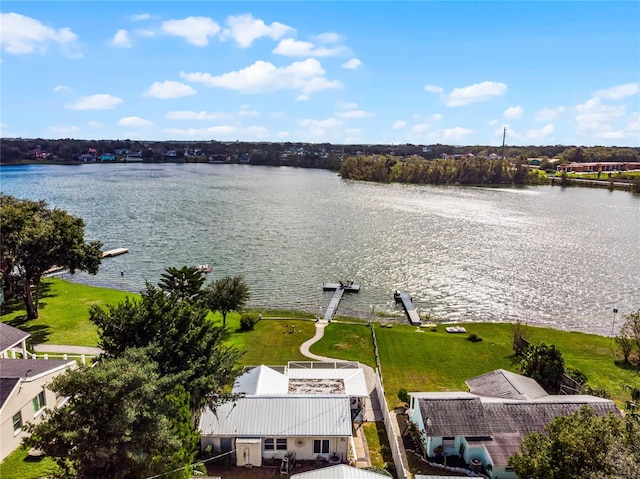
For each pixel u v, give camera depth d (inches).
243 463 1105.4
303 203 5816.9
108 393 746.2
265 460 1127.6
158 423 788.0
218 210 5236.2
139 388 774.5
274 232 4124.0
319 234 4060.0
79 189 6993.1
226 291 1964.8
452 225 4510.3
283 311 2356.1
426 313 2377.0
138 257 3329.2
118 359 831.7
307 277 2925.7
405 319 2297.0
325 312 2352.4
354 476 945.5
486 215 5108.3
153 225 4397.1
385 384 1549.0
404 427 1279.5
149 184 7859.3
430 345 1909.4
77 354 1654.8
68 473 780.6
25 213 2084.2
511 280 2896.2
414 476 1051.3
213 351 1141.7
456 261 3284.9
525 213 5290.4
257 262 3221.0
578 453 771.4
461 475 1078.4
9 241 1945.1
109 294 2522.1
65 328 1966.0
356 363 1622.8
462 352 1845.5
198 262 3211.1
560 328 2217.0
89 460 759.1
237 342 1900.8
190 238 3890.3
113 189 7052.2
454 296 2625.5
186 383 1023.0
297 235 4013.3
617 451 712.4
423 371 1660.9
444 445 1139.3
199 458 1106.7
